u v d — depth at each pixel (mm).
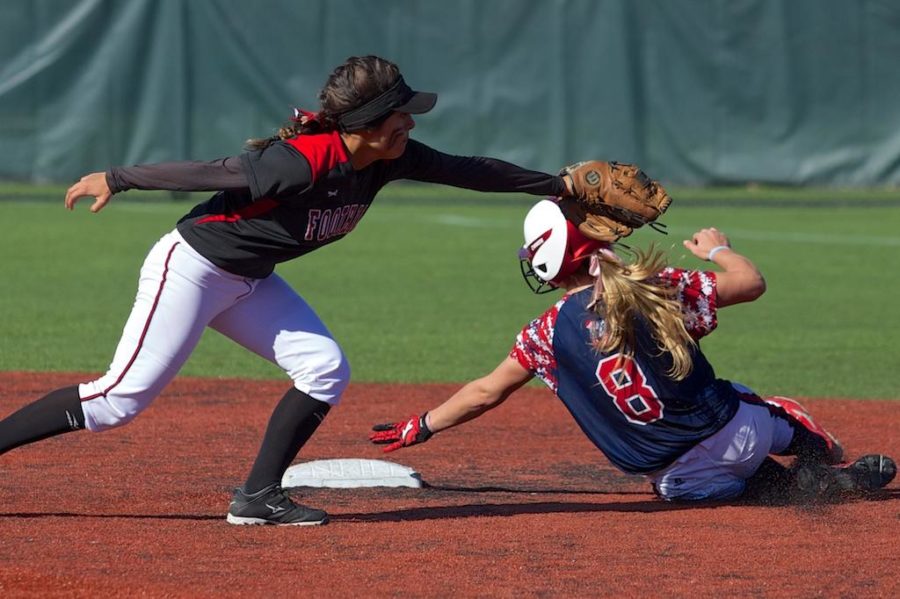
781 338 37469
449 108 77875
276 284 16906
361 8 76062
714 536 16812
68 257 52969
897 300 44812
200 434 24203
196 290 16062
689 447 17703
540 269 17359
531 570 15203
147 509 18312
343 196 15867
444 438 24641
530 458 22891
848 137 81562
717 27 79812
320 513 17391
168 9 74250
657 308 16516
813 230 65875
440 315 40688
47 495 19094
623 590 14453
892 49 81062
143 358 16219
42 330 36781
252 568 15156
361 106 15328
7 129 74438
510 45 77812
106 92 74500
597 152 79000
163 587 14266
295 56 75438
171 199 78000
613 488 20344
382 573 15008
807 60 80812
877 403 28250
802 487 18500
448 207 77812
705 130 80688
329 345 16875
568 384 17516
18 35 73875
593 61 78438
